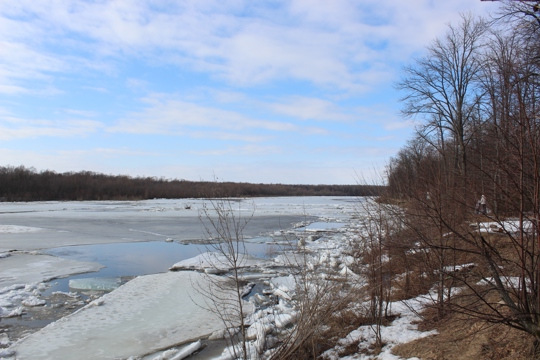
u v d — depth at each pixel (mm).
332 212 49625
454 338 5863
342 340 7168
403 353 5957
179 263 16781
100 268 16453
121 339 8578
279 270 15242
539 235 4293
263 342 7441
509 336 5305
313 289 7008
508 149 4516
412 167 7254
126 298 11445
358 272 8227
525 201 4590
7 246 21359
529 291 5066
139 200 90000
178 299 11312
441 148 6809
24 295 12258
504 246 6188
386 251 7941
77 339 8570
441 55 23781
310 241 22578
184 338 8641
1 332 9203
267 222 35062
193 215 43219
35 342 8391
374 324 7531
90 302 11328
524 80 4480
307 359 6730
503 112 4562
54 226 31703
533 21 11734
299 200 93875
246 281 13852
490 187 4809
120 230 29531
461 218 6145
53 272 15547
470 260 7359
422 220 6402
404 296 8453
